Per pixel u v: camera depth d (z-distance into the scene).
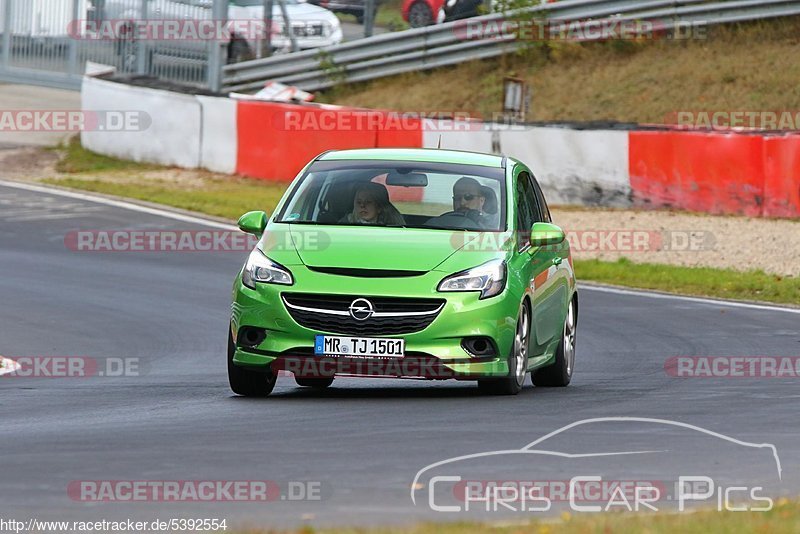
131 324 47.25
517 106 83.56
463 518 18.25
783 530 16.09
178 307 50.97
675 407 30.16
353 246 30.70
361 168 33.91
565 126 81.69
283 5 110.81
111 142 98.94
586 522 16.75
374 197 32.66
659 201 77.25
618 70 99.50
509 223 32.56
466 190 33.22
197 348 42.56
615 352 42.41
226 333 45.72
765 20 98.44
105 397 32.19
